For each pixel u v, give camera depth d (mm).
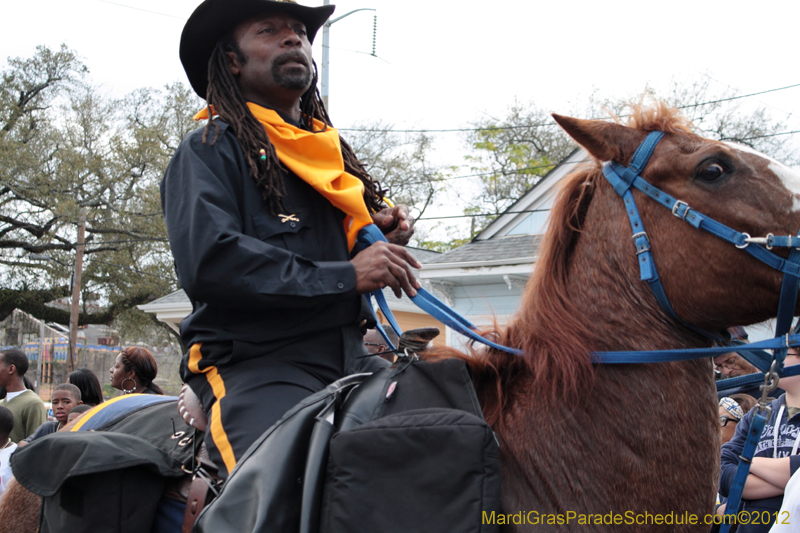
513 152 27844
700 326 1854
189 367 2139
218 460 1904
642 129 1972
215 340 2055
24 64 25797
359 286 1935
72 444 2027
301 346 2096
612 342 1834
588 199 2012
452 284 11484
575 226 2004
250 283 1850
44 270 24438
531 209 12117
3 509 2570
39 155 24953
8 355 6539
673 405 1755
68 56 25969
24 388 6656
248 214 2098
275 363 2045
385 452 1587
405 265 1954
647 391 1761
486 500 1528
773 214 1723
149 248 25500
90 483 1988
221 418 1932
